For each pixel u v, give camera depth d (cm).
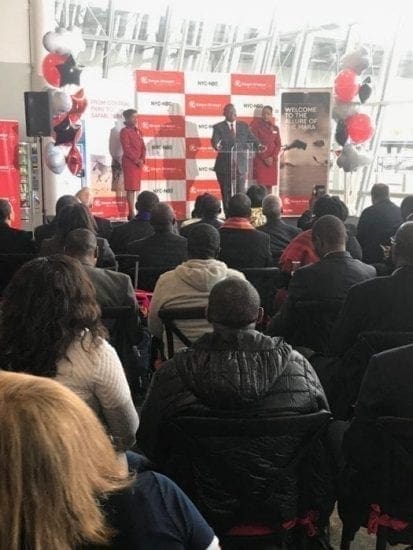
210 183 941
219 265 290
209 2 1080
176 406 166
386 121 1001
